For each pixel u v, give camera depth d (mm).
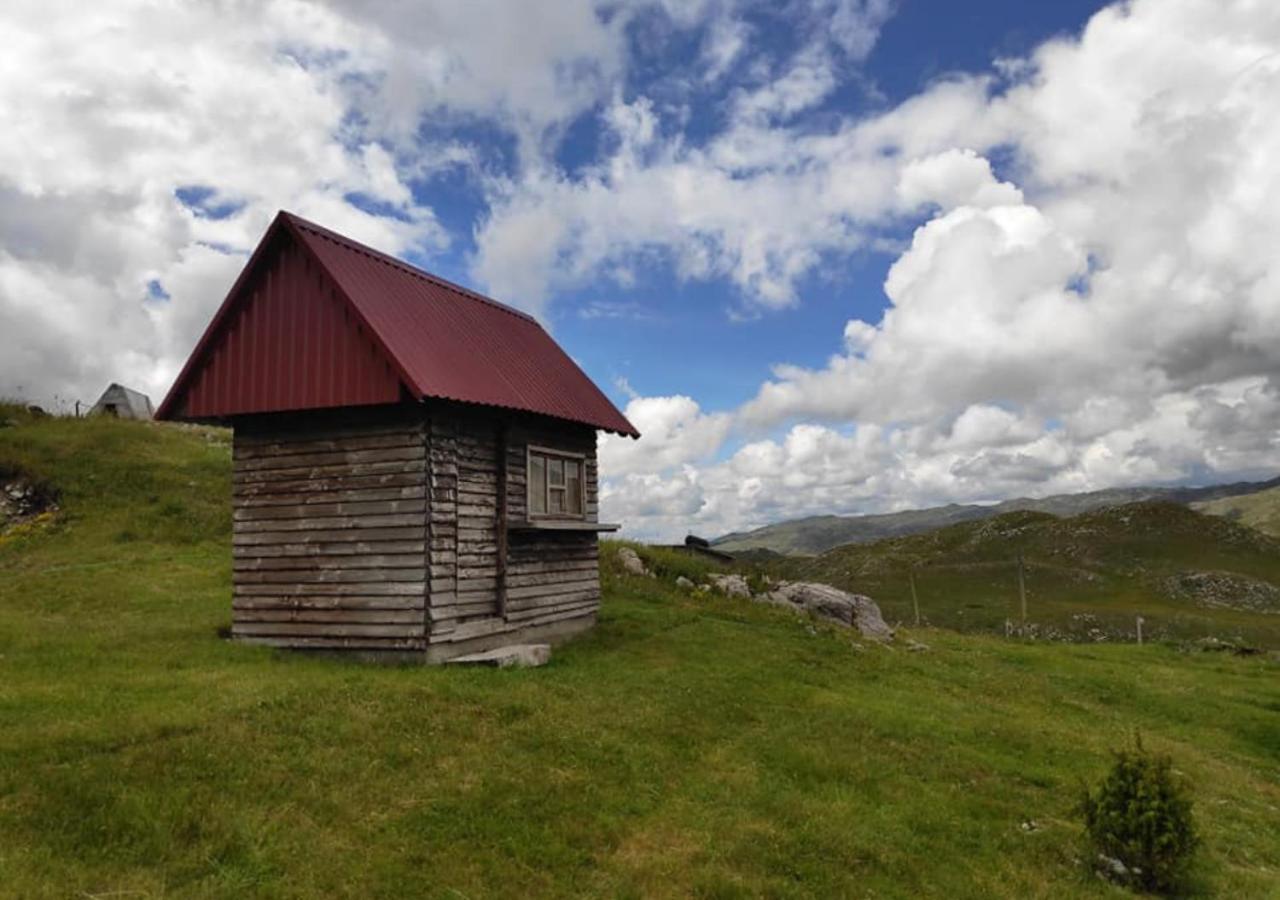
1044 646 33625
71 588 22281
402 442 15992
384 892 7707
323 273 16172
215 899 7176
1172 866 10070
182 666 14609
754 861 9180
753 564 34938
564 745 11562
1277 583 88938
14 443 35312
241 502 17141
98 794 8492
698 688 15484
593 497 21859
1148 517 111938
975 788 12289
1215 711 21766
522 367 19750
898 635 28688
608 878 8508
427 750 10781
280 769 9648
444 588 15977
